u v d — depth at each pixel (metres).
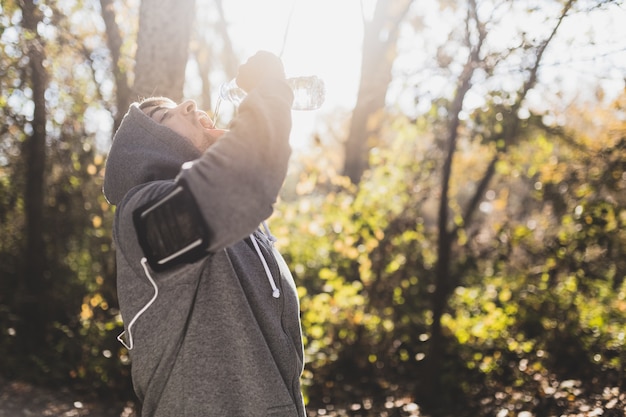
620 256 7.32
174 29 4.98
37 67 7.18
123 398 6.80
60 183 9.01
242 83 1.75
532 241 8.03
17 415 6.15
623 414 5.43
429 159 8.18
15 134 8.67
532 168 7.96
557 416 5.66
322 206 8.28
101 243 8.40
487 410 6.23
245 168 1.51
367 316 7.62
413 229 8.19
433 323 6.74
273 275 1.81
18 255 9.05
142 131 1.79
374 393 7.12
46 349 8.01
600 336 6.62
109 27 6.71
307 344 7.39
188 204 1.49
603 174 7.15
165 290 1.64
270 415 1.66
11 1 6.69
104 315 7.22
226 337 1.65
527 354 6.75
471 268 8.48
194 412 1.61
